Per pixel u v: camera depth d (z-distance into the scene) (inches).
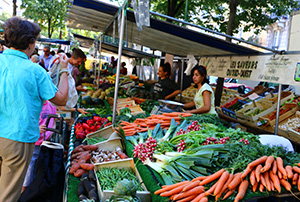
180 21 130.5
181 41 197.9
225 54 216.2
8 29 86.8
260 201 108.6
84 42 539.2
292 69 146.7
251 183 77.1
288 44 227.9
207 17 365.4
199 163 92.0
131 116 174.7
